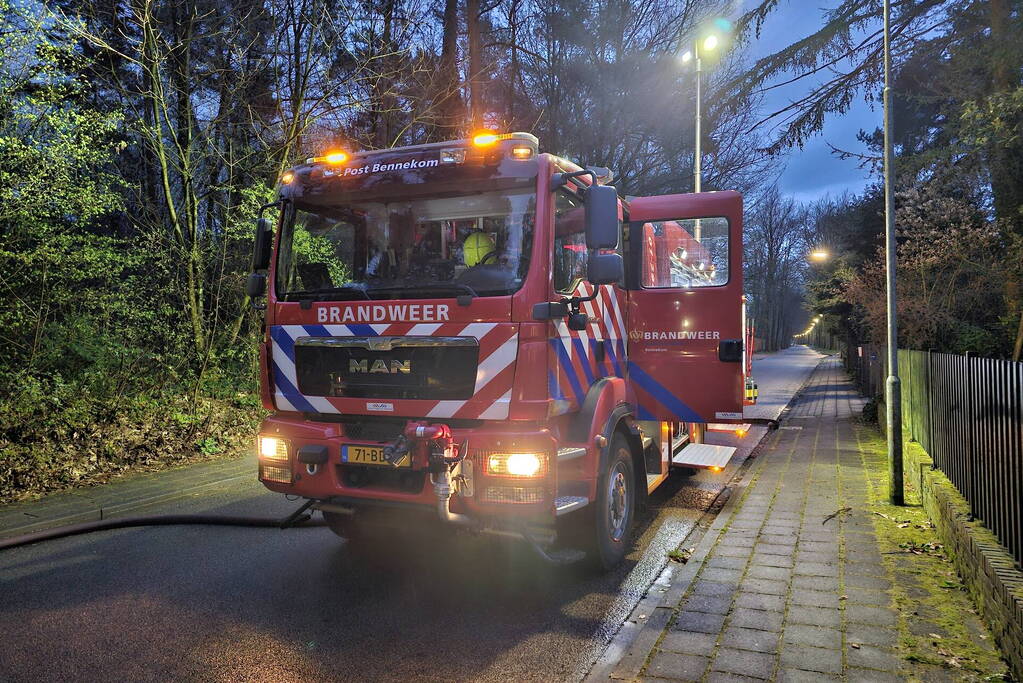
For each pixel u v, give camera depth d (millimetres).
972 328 12703
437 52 18859
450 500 4191
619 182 23031
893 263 6375
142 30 12188
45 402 9016
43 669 3562
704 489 7734
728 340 6148
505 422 4254
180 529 6145
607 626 4043
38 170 8703
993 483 4125
